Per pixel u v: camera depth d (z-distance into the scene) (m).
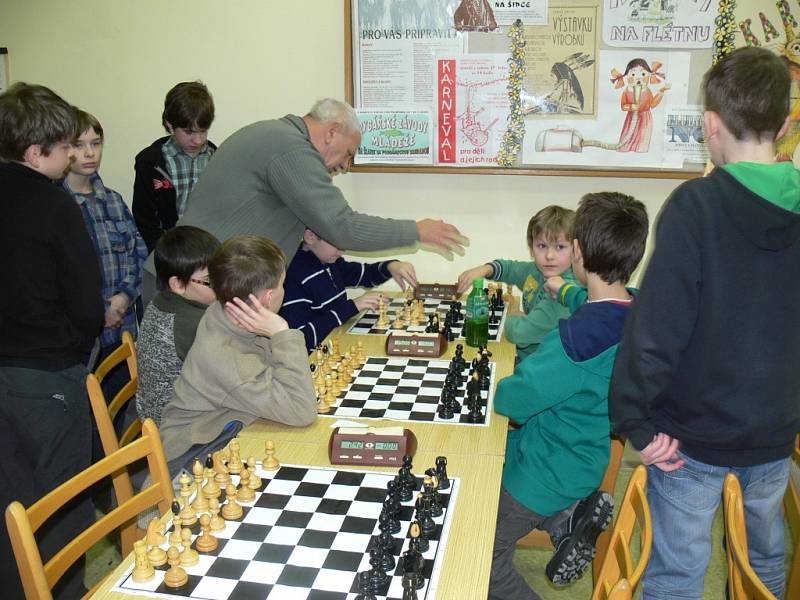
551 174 3.13
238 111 3.35
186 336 2.05
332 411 1.90
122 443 2.12
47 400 2.01
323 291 2.58
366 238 2.37
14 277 1.93
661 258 1.46
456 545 1.32
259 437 1.76
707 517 1.60
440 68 3.09
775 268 1.42
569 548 1.83
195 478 1.54
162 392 2.06
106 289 3.01
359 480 1.56
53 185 2.01
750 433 1.49
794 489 1.59
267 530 1.37
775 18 2.87
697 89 2.97
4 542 1.99
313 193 2.31
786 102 1.45
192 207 2.48
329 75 3.25
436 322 2.58
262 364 1.84
